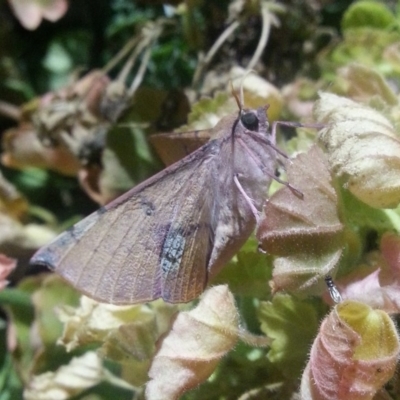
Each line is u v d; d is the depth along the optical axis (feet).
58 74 0.31
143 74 0.27
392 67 0.23
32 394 0.22
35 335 0.24
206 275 0.19
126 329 0.18
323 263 0.16
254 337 0.17
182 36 0.28
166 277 0.18
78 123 0.26
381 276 0.16
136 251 0.17
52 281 0.24
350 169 0.16
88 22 0.31
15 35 0.31
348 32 0.24
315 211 0.16
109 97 0.26
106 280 0.17
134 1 0.29
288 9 0.25
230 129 0.18
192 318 0.16
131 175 0.25
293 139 0.20
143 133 0.25
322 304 0.18
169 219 0.18
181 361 0.16
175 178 0.17
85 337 0.19
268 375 0.18
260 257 0.18
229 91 0.22
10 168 0.30
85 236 0.17
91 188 0.26
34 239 0.27
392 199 0.16
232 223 0.18
